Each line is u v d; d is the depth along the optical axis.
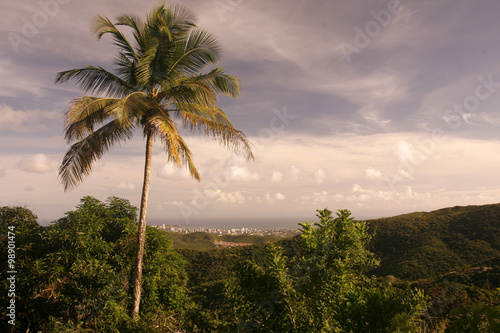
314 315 4.03
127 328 7.12
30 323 8.67
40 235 10.23
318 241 4.45
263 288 4.03
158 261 11.36
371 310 3.18
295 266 4.34
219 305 4.55
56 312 8.60
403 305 3.20
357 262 4.41
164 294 11.74
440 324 3.55
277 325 3.93
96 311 8.39
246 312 4.11
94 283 8.53
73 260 9.24
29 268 8.68
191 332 4.60
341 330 3.50
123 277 10.03
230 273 4.50
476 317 1.83
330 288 4.05
